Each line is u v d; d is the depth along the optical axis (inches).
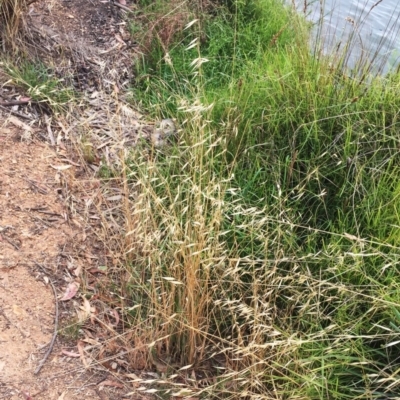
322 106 155.7
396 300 117.6
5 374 103.8
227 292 124.4
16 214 132.5
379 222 135.0
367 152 149.0
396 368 116.1
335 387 113.0
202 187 134.4
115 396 108.0
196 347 115.9
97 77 187.8
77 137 159.8
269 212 137.5
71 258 129.1
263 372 109.5
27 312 115.1
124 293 125.6
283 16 230.2
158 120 169.2
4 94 159.3
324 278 127.9
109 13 215.2
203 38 210.5
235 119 154.8
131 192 149.0
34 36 183.8
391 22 253.6
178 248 118.4
